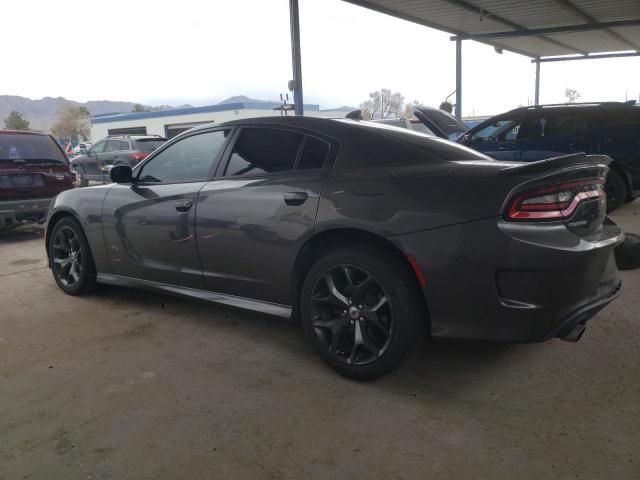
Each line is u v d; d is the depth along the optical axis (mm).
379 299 2678
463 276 2402
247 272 3180
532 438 2260
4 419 2520
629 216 7305
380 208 2600
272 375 2916
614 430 2299
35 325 3791
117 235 3951
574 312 2402
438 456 2154
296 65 9133
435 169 2605
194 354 3223
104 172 14555
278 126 3219
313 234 2816
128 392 2754
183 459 2180
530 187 2326
